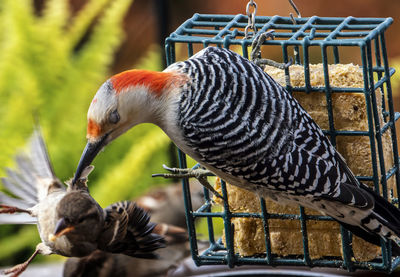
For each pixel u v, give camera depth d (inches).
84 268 406.3
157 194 514.0
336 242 348.5
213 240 376.2
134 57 896.9
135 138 597.3
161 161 572.4
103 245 342.6
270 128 305.7
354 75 334.0
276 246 355.9
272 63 331.6
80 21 617.3
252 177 311.6
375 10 905.5
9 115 558.6
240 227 357.1
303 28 347.6
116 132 304.5
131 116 303.7
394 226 315.3
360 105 331.3
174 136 312.2
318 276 350.9
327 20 360.8
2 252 545.3
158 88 305.4
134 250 354.0
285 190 311.7
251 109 305.7
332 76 333.4
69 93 585.9
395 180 358.0
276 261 351.6
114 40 608.7
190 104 306.3
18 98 565.6
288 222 352.5
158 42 569.9
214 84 307.1
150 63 573.0
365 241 342.3
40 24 597.3
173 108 307.0
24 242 549.3
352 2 909.8
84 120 584.7
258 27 363.6
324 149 312.0
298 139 308.3
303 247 346.9
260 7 932.0
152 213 503.8
